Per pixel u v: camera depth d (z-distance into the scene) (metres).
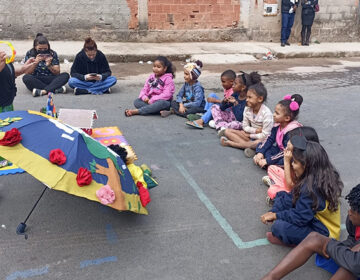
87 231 3.31
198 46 11.63
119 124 5.89
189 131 5.74
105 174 2.84
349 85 8.60
